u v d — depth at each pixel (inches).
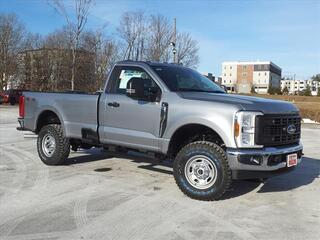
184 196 255.3
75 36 1332.4
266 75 6619.1
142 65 284.4
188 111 251.3
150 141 271.0
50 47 2025.1
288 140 253.6
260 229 201.8
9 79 2235.5
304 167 365.1
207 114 243.0
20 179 292.7
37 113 346.3
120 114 287.0
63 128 328.5
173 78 279.6
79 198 248.2
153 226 203.0
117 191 264.8
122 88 293.3
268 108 242.4
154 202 242.2
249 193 267.7
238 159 231.8
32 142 478.6
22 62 2177.7
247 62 6737.2
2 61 2197.3
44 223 205.2
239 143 233.1
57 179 294.0
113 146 298.2
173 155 272.1
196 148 246.7
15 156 383.6
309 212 230.7
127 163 353.4
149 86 274.8
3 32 2212.1
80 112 314.7
